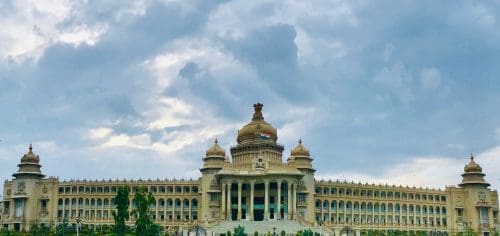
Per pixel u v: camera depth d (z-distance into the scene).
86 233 187.25
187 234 191.50
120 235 160.88
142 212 162.25
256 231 188.75
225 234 188.38
